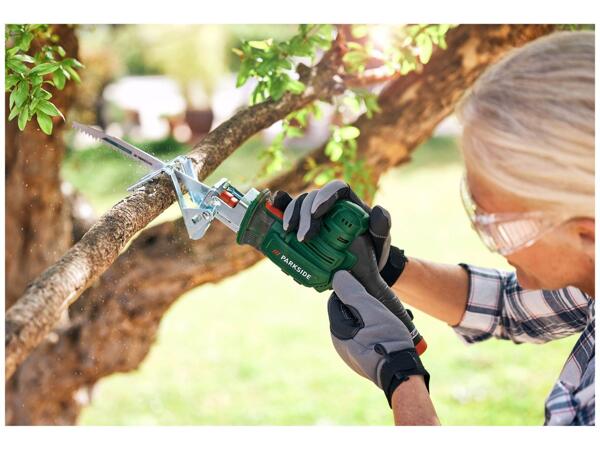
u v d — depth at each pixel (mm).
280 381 5750
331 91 2232
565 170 1065
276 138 2590
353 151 2611
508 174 1103
